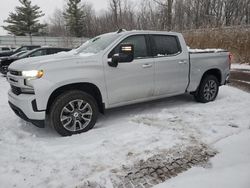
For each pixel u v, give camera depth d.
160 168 3.17
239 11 33.19
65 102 4.21
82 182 2.92
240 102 6.30
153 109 5.77
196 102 6.39
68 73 4.21
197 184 2.79
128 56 4.51
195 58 5.95
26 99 4.04
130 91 4.95
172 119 4.94
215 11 33.84
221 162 3.28
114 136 4.16
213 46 21.27
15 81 4.32
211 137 4.04
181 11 33.56
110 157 3.46
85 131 4.45
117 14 42.53
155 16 34.59
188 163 3.28
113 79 4.68
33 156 3.59
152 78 5.20
